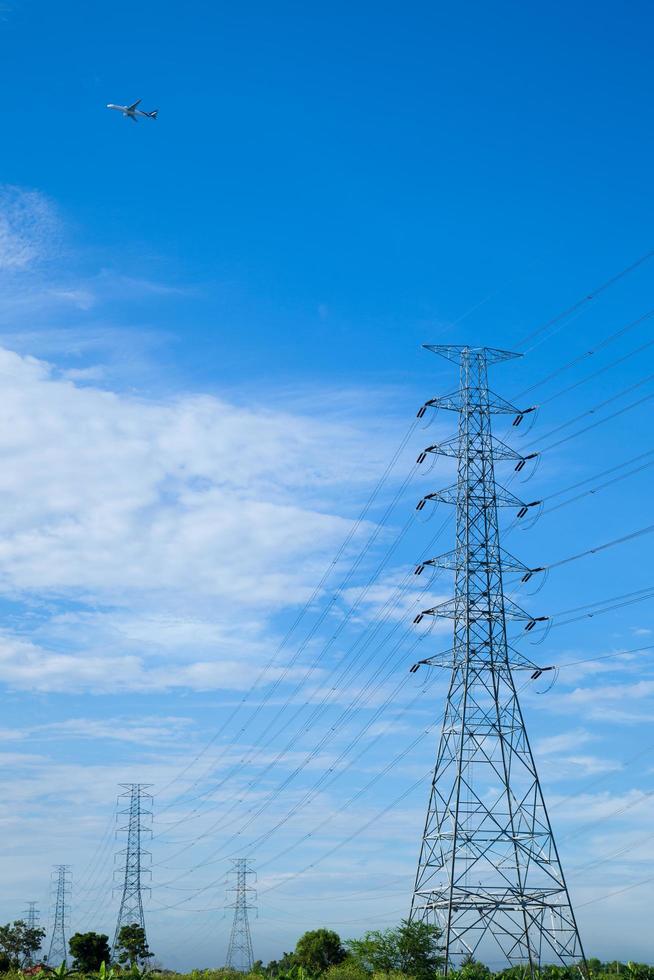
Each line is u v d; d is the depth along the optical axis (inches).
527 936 3715.6
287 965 6112.2
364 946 4537.4
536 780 3914.9
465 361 4431.6
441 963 4394.7
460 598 4131.4
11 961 6245.1
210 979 5526.6
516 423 4377.5
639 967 5329.7
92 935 6373.0
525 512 4202.8
